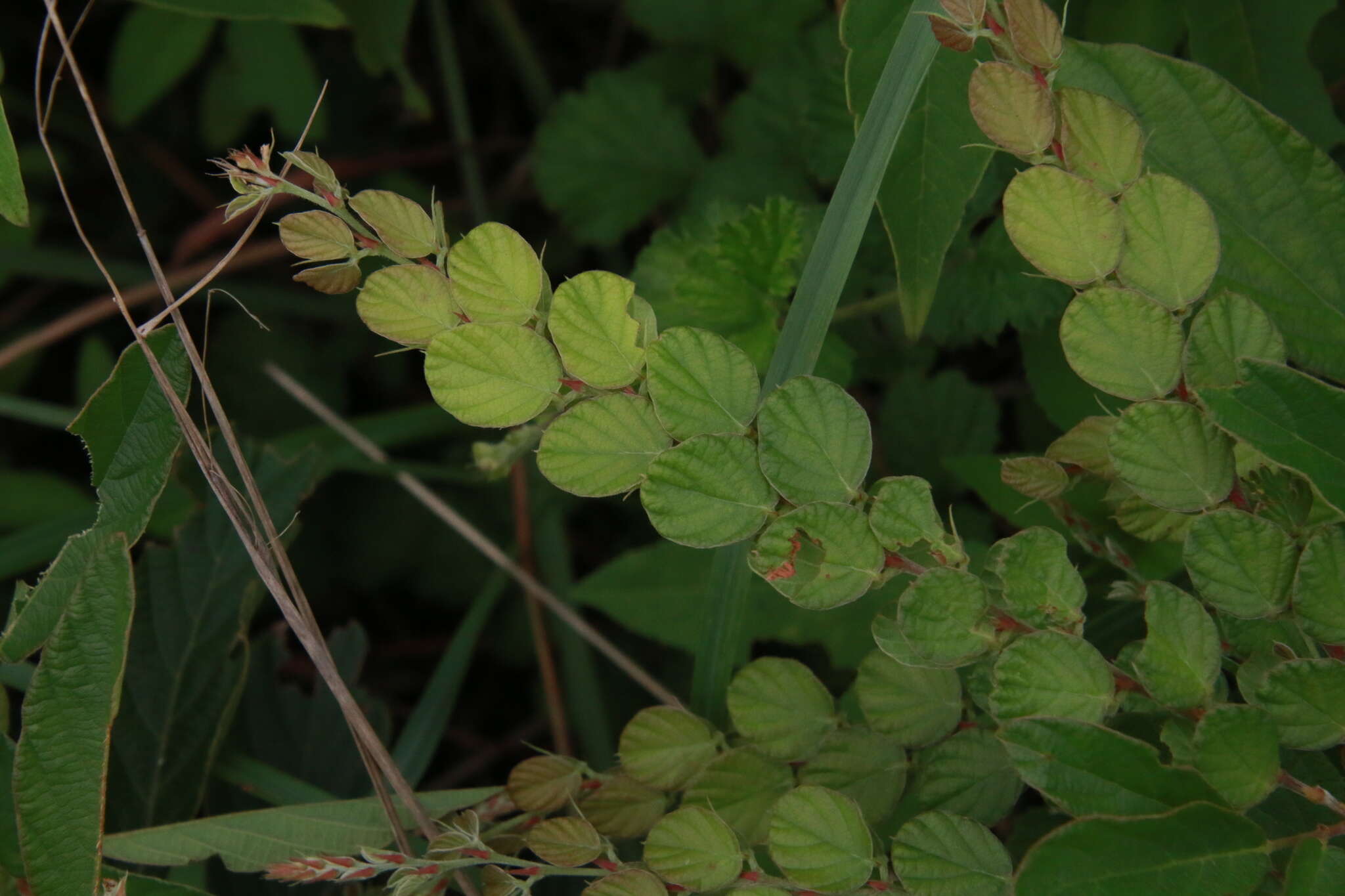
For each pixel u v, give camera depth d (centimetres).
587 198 107
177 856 73
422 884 70
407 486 94
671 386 69
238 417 109
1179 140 72
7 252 105
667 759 71
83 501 95
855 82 73
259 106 107
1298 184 72
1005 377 99
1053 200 68
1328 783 70
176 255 112
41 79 118
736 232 78
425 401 117
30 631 71
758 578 77
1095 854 67
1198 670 68
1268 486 69
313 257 69
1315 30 89
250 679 80
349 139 121
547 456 69
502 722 108
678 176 106
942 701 71
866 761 71
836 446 68
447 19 111
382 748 72
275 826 74
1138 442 68
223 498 72
